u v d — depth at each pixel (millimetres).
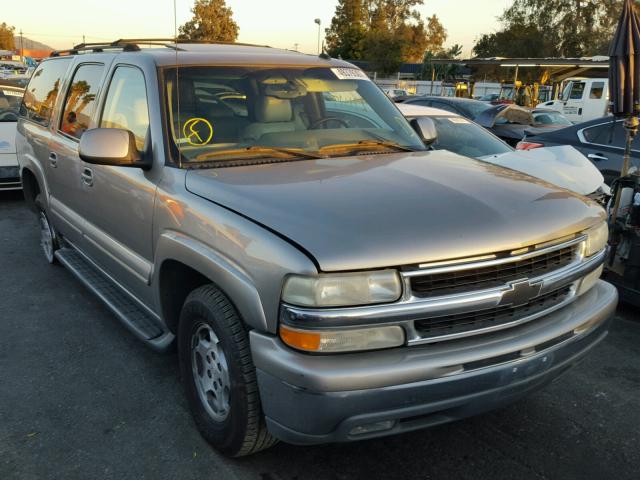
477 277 2467
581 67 27750
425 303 2361
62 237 5480
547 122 14281
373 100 4141
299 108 3701
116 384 3756
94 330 4543
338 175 2986
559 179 5340
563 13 52469
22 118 6020
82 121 4348
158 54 3658
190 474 2910
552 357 2674
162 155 3248
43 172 5191
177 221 2994
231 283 2561
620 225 4949
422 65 57938
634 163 6938
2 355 4129
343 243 2326
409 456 3062
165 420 3363
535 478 2902
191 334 3047
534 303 2695
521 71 50844
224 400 2898
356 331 2320
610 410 3521
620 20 5273
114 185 3666
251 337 2479
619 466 3006
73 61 4863
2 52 74312
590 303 2959
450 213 2564
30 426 3297
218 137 3359
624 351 4332
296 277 2297
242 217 2617
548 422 3385
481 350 2461
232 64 3699
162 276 3250
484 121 12359
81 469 2943
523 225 2604
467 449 3125
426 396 2375
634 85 5273
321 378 2264
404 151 3676
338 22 75938
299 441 2438
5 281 5570
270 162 3254
